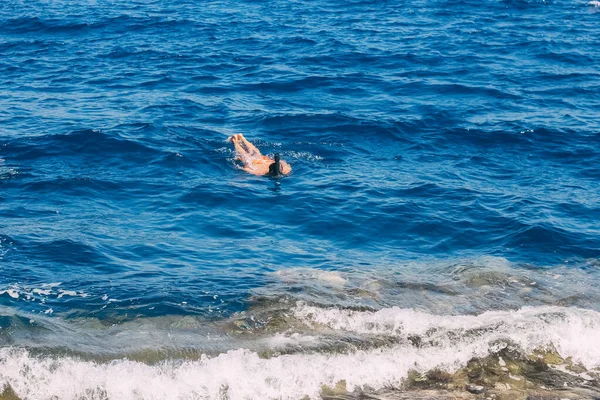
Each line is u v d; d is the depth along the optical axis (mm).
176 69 27125
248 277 13562
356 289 13242
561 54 29906
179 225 15867
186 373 10625
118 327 11734
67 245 14469
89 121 21453
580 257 14820
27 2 37094
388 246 15250
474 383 10922
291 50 29672
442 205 17016
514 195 17594
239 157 19562
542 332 11945
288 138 20922
